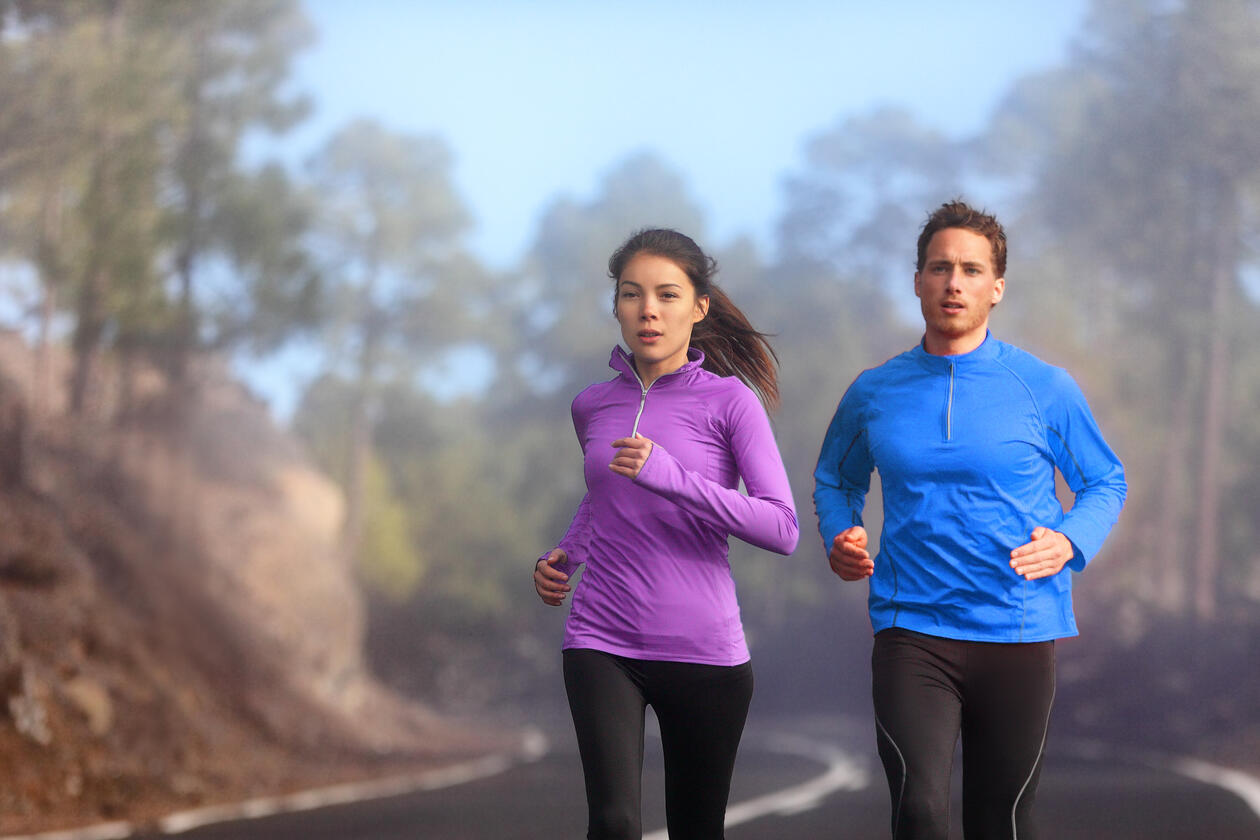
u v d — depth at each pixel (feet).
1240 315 178.29
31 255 72.38
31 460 73.67
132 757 54.85
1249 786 65.51
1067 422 18.94
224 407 121.70
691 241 19.76
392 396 272.72
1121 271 182.70
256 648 91.45
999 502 18.62
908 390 19.44
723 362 20.65
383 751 91.25
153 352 83.76
